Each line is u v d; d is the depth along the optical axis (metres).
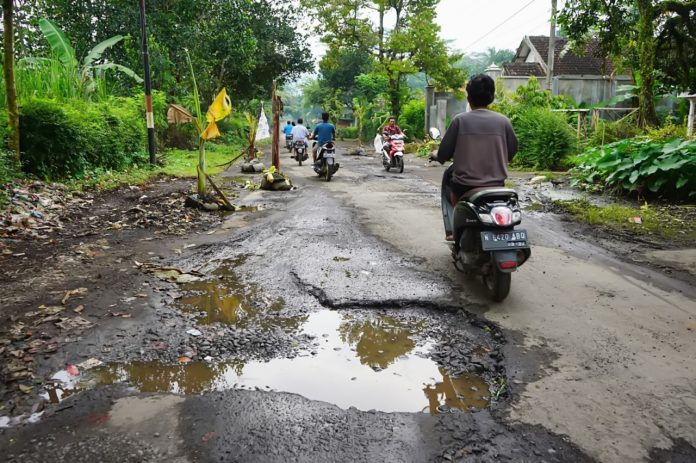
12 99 8.57
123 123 12.62
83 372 2.99
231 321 3.78
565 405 2.67
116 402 2.69
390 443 2.37
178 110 8.17
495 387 2.91
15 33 13.93
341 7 27.38
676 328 3.62
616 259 5.36
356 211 8.01
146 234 6.36
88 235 6.27
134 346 3.33
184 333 3.55
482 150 4.27
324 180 12.34
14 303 3.98
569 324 3.70
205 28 21.38
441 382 2.98
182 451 2.29
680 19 15.76
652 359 3.16
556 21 16.12
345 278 4.71
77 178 9.95
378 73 28.78
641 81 13.98
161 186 10.62
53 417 2.54
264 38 26.50
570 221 7.25
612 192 9.09
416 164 17.28
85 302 4.04
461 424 2.52
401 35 26.58
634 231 6.57
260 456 2.26
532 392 2.80
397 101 29.77
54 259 5.17
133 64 17.61
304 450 2.31
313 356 3.28
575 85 24.95
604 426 2.48
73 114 10.11
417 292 4.33
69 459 2.23
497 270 3.96
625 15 15.52
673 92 19.03
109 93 15.59
